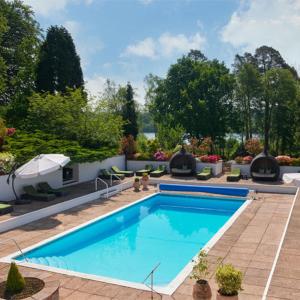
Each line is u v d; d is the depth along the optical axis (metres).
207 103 48.34
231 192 22.84
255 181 26.30
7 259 11.74
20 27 41.16
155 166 31.73
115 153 27.75
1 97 41.19
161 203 22.78
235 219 16.72
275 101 48.84
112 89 48.19
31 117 28.47
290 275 9.25
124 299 8.84
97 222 16.86
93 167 28.02
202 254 9.26
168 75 52.75
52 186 23.42
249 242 13.34
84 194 22.02
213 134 49.75
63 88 37.00
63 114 27.88
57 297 8.11
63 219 17.14
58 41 37.25
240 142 53.88
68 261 13.04
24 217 16.30
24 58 40.66
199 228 17.48
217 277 7.60
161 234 16.52
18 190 20.58
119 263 12.82
